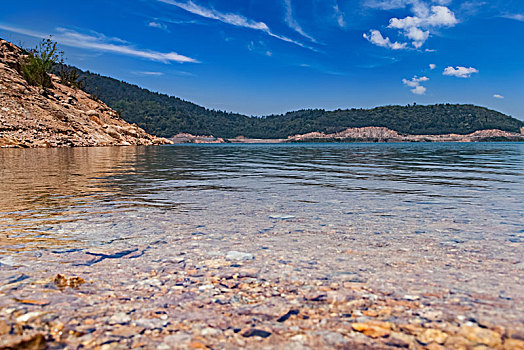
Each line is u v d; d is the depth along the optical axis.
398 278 2.53
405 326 1.92
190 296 2.29
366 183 7.88
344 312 2.08
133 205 5.19
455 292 2.29
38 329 1.89
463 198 5.79
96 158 16.59
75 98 49.53
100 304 2.17
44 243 3.31
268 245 3.29
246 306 2.17
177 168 11.91
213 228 3.89
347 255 3.01
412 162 15.70
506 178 8.75
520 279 2.47
